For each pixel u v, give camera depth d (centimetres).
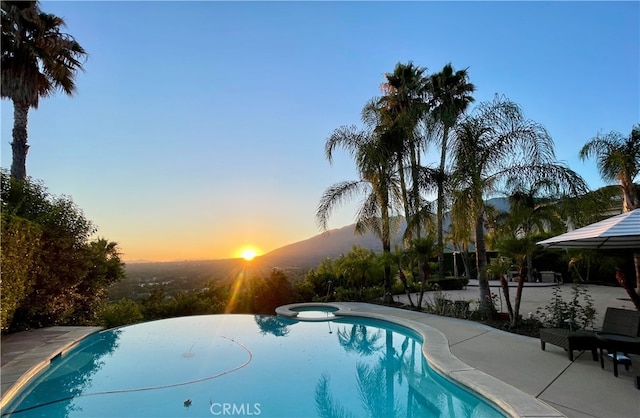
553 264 2028
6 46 1058
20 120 1136
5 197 860
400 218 1297
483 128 933
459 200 918
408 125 1247
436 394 521
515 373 507
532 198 1088
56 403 498
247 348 785
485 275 938
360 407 481
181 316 1172
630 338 500
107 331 927
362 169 1252
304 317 1106
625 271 811
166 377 602
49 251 885
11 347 700
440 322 905
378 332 942
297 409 476
